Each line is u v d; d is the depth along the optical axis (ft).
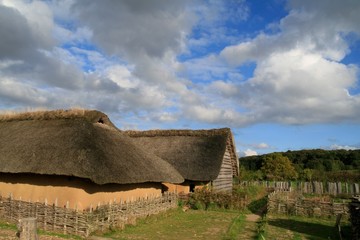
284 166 161.99
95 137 52.95
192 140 92.43
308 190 124.06
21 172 48.67
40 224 44.11
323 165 219.41
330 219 61.77
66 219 42.63
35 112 64.03
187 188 82.53
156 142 96.32
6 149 54.44
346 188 118.83
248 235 46.80
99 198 50.39
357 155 242.78
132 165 55.06
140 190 61.98
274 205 67.10
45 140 52.80
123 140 61.36
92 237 41.09
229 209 71.61
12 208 46.98
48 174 47.39
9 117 66.90
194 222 56.59
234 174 108.78
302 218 62.69
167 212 63.77
